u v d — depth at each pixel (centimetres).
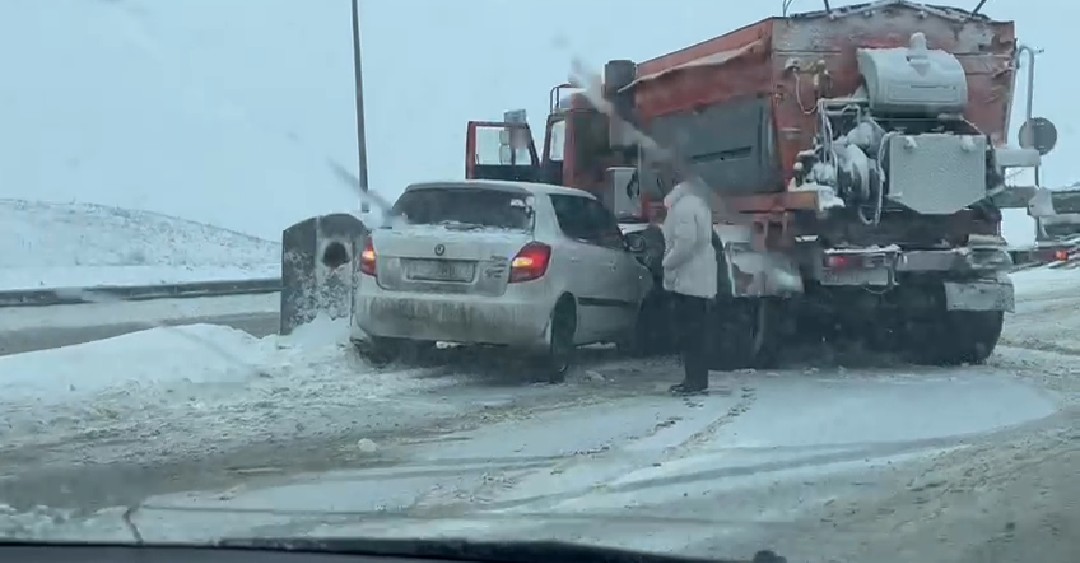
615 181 1328
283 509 631
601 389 1043
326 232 1216
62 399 923
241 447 791
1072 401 991
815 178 1100
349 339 1160
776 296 1130
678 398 999
